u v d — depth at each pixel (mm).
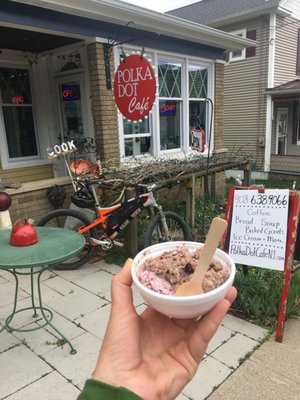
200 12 12609
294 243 2658
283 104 12109
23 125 5633
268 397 2055
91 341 2584
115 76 4414
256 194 2801
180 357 866
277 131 12094
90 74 4746
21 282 3549
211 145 7012
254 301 2871
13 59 5281
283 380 2188
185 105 6234
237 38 6473
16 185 4234
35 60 5469
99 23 4496
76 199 3803
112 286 888
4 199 3820
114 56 4793
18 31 4336
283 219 2686
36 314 2898
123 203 3811
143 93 4188
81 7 4109
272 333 2678
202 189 6711
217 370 2273
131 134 5371
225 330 2709
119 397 694
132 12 4520
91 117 5051
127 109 4402
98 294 3291
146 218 4828
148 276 801
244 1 11703
